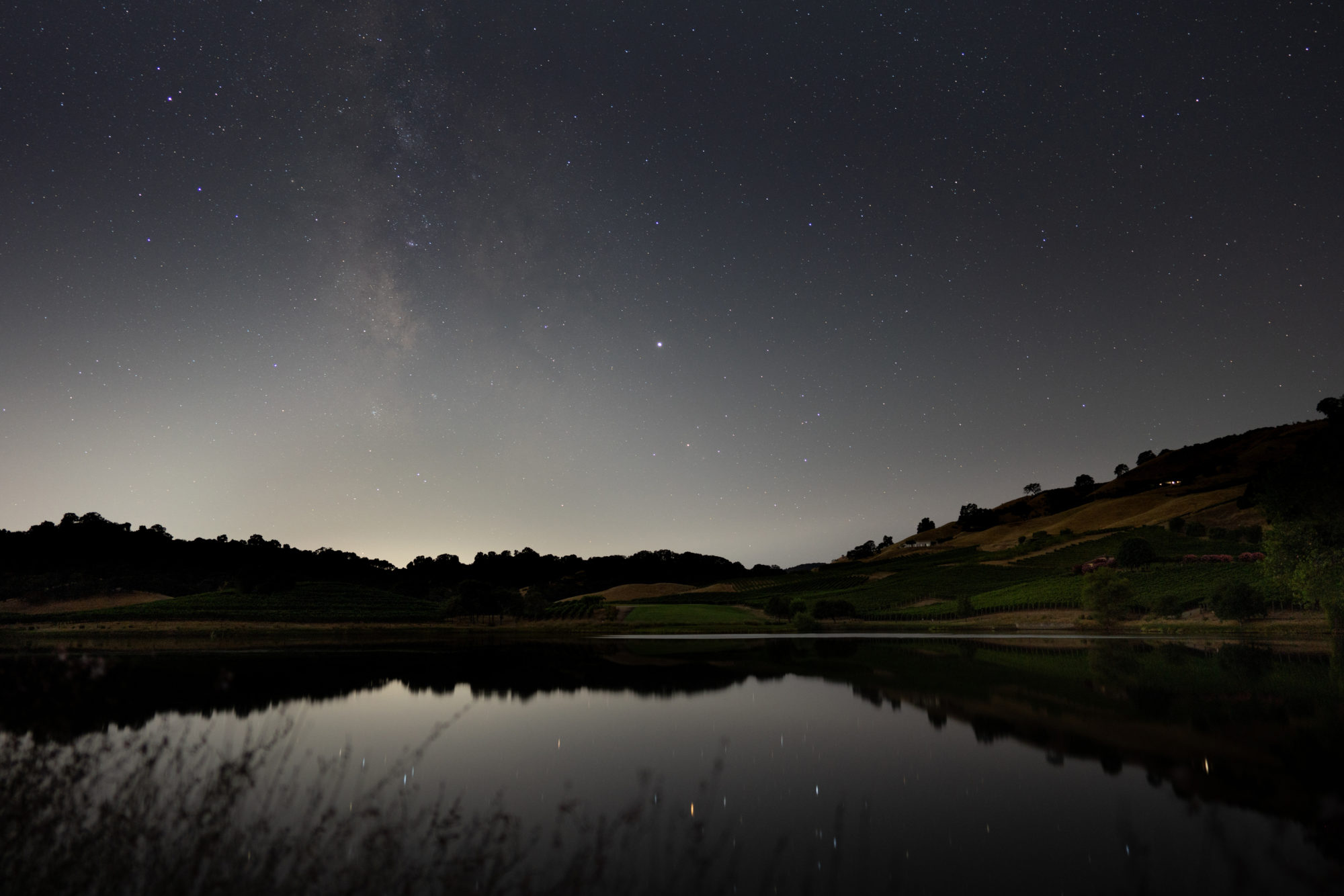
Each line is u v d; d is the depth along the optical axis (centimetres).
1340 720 1794
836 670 3259
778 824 1081
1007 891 822
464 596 10031
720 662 3838
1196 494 15325
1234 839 991
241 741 1628
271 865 639
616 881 798
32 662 822
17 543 12469
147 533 14038
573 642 5862
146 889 582
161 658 4075
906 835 1027
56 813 640
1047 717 1944
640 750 1614
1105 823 1070
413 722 1984
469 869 721
